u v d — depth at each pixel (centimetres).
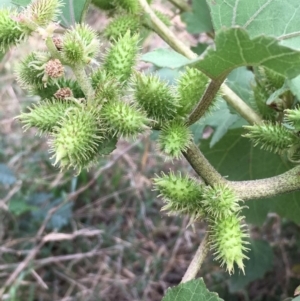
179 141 15
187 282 16
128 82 16
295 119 15
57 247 40
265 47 13
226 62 14
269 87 19
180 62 14
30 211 40
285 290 32
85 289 36
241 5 17
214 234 15
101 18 45
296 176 16
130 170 40
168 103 16
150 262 37
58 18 20
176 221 39
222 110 25
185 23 32
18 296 36
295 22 16
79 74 15
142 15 22
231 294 32
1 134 45
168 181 16
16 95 47
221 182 16
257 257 30
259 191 16
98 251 38
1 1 19
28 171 41
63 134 14
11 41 16
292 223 33
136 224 40
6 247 37
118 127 15
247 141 25
